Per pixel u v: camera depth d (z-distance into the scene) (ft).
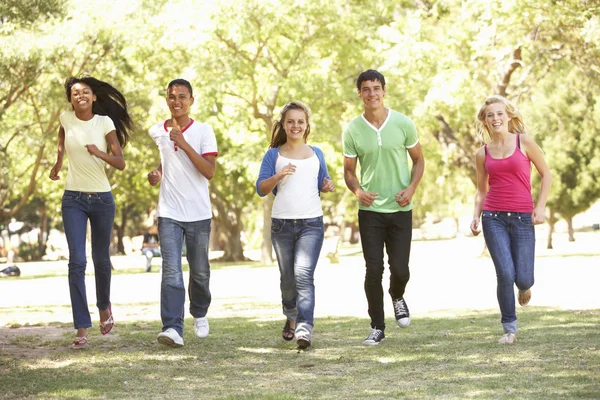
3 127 120.78
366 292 31.32
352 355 28.09
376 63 119.55
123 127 31.45
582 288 57.62
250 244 245.86
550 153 145.79
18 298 69.97
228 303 55.36
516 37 98.58
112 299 63.77
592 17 84.74
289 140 30.91
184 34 112.88
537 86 141.38
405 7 123.24
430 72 114.73
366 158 31.58
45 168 143.84
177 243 30.32
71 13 112.27
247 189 159.43
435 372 24.43
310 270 30.04
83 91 30.14
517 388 21.63
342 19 117.19
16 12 90.74
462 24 116.16
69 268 30.09
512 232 30.53
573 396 20.49
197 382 23.79
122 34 115.55
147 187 174.09
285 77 122.21
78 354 28.71
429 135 129.90
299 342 29.35
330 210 262.88
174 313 29.96
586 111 142.41
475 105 110.83
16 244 282.36
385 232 31.89
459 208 206.90
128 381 23.88
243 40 112.88
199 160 29.99
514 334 29.86
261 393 21.93
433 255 141.38
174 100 30.50
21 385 23.21
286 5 111.14
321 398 21.11
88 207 30.37
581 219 316.40
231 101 132.05
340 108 128.16
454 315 41.52
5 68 105.91
